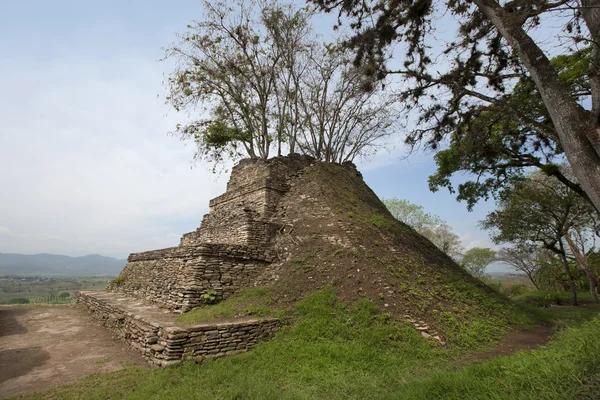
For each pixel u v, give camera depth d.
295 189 16.39
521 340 9.27
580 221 21.45
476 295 11.74
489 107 10.11
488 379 4.77
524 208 21.05
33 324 11.18
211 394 5.33
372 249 11.88
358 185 19.36
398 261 11.74
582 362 4.20
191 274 10.34
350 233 12.43
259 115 20.94
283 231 13.55
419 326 8.54
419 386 5.12
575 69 10.14
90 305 13.32
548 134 7.83
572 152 6.23
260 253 12.14
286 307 9.38
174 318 8.84
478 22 9.98
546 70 6.73
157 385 5.68
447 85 10.63
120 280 15.72
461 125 11.56
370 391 5.61
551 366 4.33
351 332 8.16
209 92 19.14
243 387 5.55
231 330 7.61
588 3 6.72
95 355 7.80
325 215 13.96
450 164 15.01
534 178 21.48
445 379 4.97
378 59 10.75
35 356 7.74
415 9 9.59
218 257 11.04
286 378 6.19
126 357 7.64
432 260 13.68
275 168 17.33
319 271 10.78
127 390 5.72
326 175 17.28
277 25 18.19
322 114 21.69
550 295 23.97
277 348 7.54
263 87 19.39
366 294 9.49
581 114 6.32
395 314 8.82
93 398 5.38
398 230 14.72
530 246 23.16
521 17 7.18
